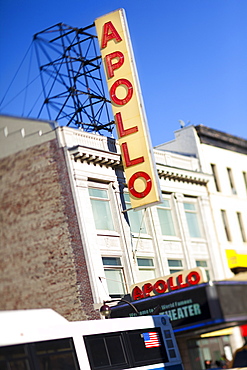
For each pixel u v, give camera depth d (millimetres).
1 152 40938
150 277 41250
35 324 22328
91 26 41719
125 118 39312
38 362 21641
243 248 52094
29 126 39750
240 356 31734
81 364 23438
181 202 46250
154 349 27875
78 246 37062
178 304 34156
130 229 40250
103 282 36781
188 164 48594
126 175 39281
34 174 39281
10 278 39938
